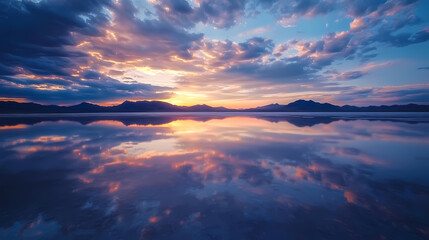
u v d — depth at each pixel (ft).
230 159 27.27
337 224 12.10
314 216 13.00
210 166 24.11
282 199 15.40
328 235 11.12
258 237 11.03
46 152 31.76
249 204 14.64
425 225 11.85
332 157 28.17
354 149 33.47
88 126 76.54
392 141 40.81
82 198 15.79
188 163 25.43
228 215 13.20
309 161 26.16
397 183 18.42
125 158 28.02
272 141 41.37
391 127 68.80
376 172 21.61
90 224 12.34
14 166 24.39
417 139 43.16
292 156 28.86
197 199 15.49
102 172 22.08
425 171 21.83
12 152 31.91
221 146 36.27
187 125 80.43
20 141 42.27
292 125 77.97
